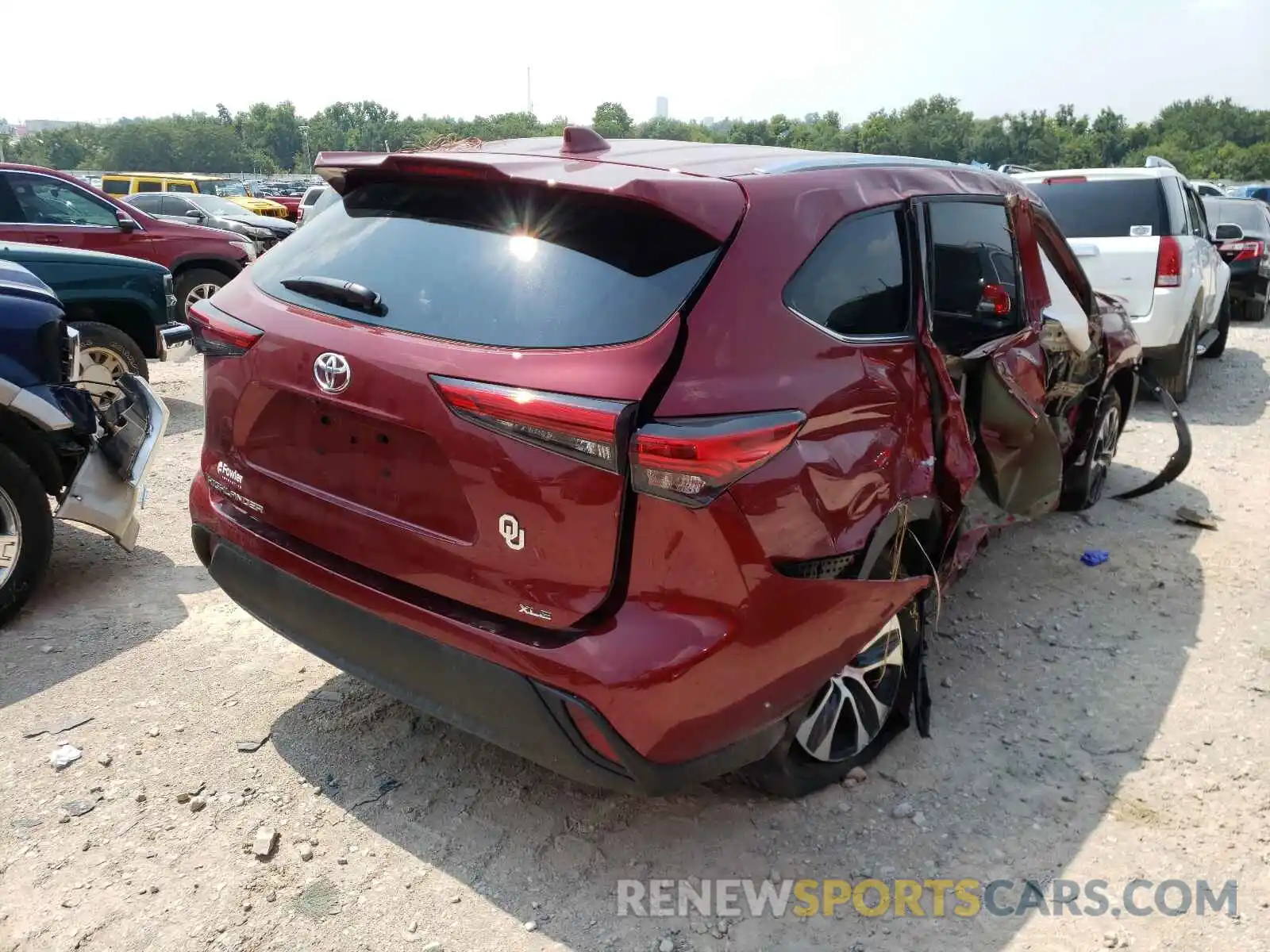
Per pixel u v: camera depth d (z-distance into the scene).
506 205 2.63
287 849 2.82
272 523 2.92
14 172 8.93
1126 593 4.70
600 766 2.43
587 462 2.27
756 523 2.39
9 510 3.90
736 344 2.41
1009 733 3.53
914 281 3.14
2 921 2.51
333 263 2.84
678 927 2.61
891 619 2.98
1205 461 6.86
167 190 26.05
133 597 4.32
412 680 2.62
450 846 2.86
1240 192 30.95
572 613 2.37
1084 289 4.96
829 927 2.63
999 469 4.10
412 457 2.54
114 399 4.75
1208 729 3.58
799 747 2.99
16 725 3.33
